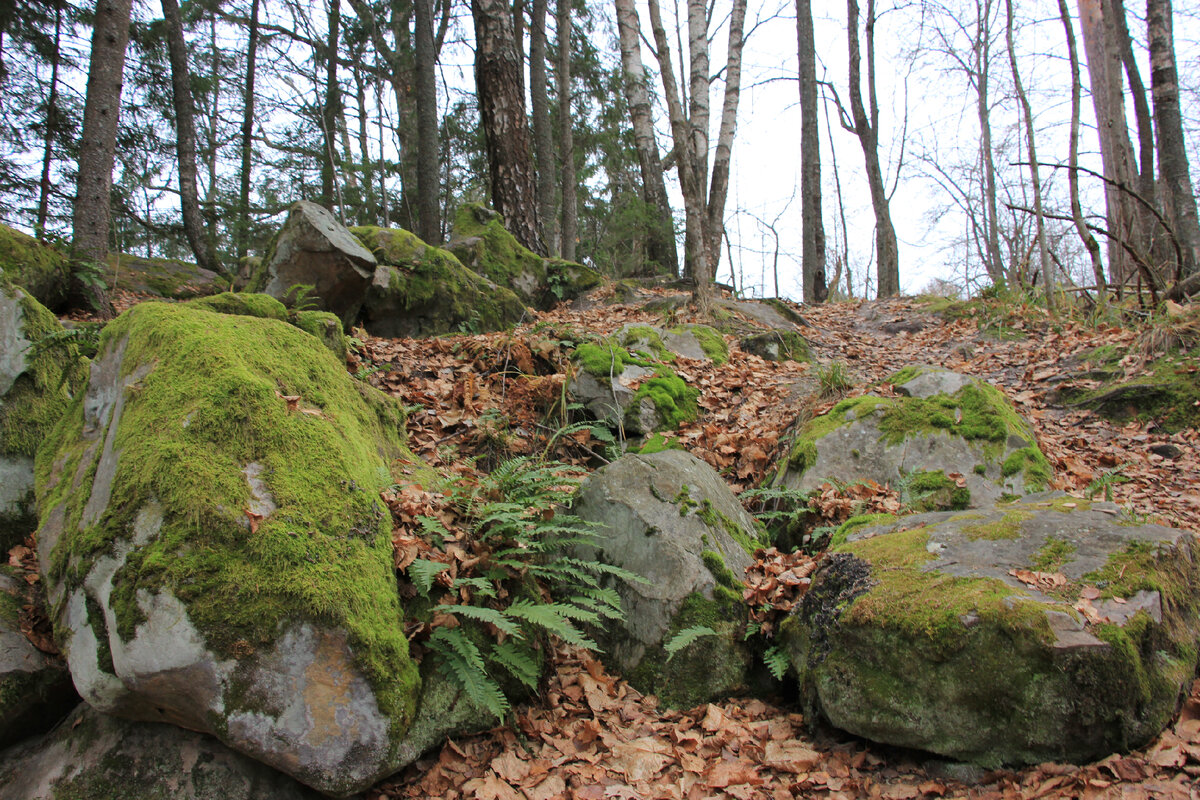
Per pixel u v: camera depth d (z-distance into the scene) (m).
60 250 7.73
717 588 3.37
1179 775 2.26
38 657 2.79
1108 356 7.31
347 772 2.44
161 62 16.42
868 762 2.72
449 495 3.58
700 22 11.91
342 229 7.78
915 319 10.70
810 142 19.08
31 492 3.51
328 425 3.11
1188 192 9.54
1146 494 4.91
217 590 2.39
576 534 3.70
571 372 6.11
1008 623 2.49
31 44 13.31
